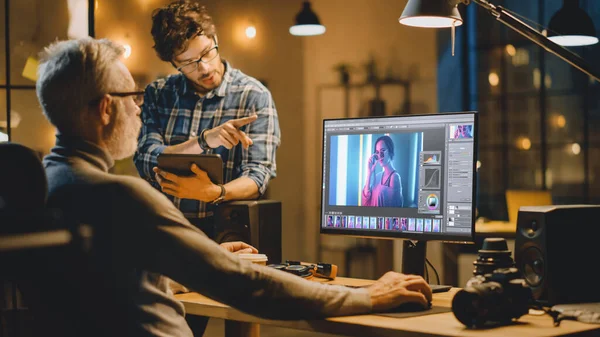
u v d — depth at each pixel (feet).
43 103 4.99
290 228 25.41
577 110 23.93
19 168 4.36
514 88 24.64
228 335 7.05
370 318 5.35
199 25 8.28
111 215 4.62
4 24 13.76
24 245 3.71
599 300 6.14
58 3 14.23
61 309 4.55
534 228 6.09
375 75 25.12
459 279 18.92
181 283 4.78
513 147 24.68
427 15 7.09
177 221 4.76
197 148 7.95
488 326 5.11
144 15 21.44
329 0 25.14
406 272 6.93
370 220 7.16
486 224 19.89
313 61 25.34
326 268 7.40
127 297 4.68
